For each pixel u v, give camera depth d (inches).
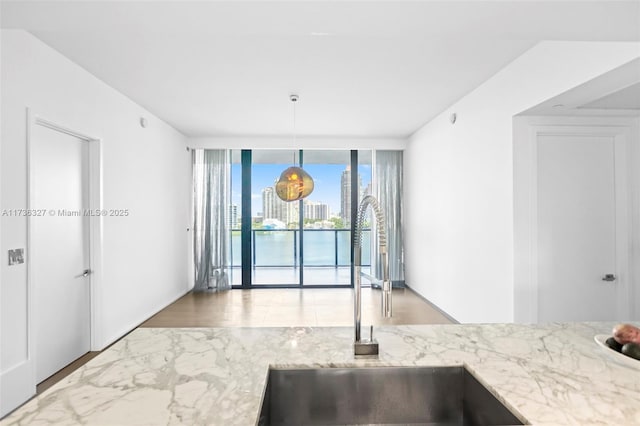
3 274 93.5
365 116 190.9
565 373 41.3
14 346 96.1
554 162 123.6
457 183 166.2
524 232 121.9
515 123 122.0
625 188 123.6
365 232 256.8
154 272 189.5
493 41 107.4
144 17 64.8
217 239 247.0
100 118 138.4
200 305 207.5
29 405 34.9
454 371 44.5
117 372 42.2
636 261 124.8
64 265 122.5
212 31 70.1
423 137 212.2
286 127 214.5
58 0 58.6
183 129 219.1
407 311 192.1
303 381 44.1
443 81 139.9
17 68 98.3
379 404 44.1
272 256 256.8
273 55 117.2
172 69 128.2
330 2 60.1
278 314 189.8
